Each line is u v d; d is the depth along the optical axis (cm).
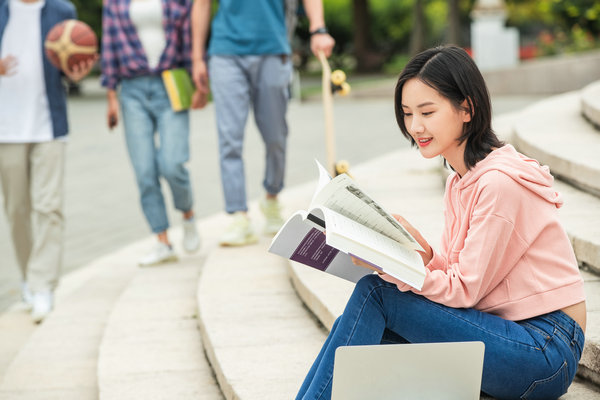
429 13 4909
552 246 333
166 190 1269
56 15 736
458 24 3847
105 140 1991
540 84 2598
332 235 301
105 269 856
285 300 596
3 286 864
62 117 738
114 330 610
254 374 456
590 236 505
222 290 627
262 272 670
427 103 331
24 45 723
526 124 918
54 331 677
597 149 722
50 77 728
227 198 743
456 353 318
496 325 326
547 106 1111
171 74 720
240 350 496
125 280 808
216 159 1575
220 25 712
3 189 746
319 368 332
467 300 325
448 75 327
